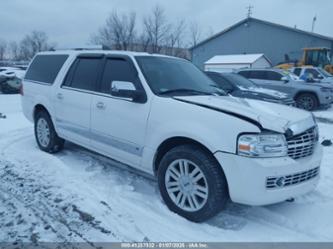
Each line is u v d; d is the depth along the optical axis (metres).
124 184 4.19
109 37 39.72
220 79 9.23
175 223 3.26
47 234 2.98
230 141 2.94
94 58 4.54
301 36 31.59
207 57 37.53
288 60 27.20
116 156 4.11
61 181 4.19
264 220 3.44
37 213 3.36
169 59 4.49
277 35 32.75
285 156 3.03
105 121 4.09
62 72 4.97
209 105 3.26
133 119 3.73
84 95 4.43
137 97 3.68
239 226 3.29
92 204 3.57
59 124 5.00
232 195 2.99
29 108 5.68
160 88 3.74
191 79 4.27
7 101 13.94
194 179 3.24
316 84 12.96
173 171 3.43
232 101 3.62
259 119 2.99
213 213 3.15
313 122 3.56
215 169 3.06
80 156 5.31
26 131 7.23
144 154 3.67
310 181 3.27
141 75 3.81
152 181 4.36
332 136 7.80
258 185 2.89
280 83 13.22
